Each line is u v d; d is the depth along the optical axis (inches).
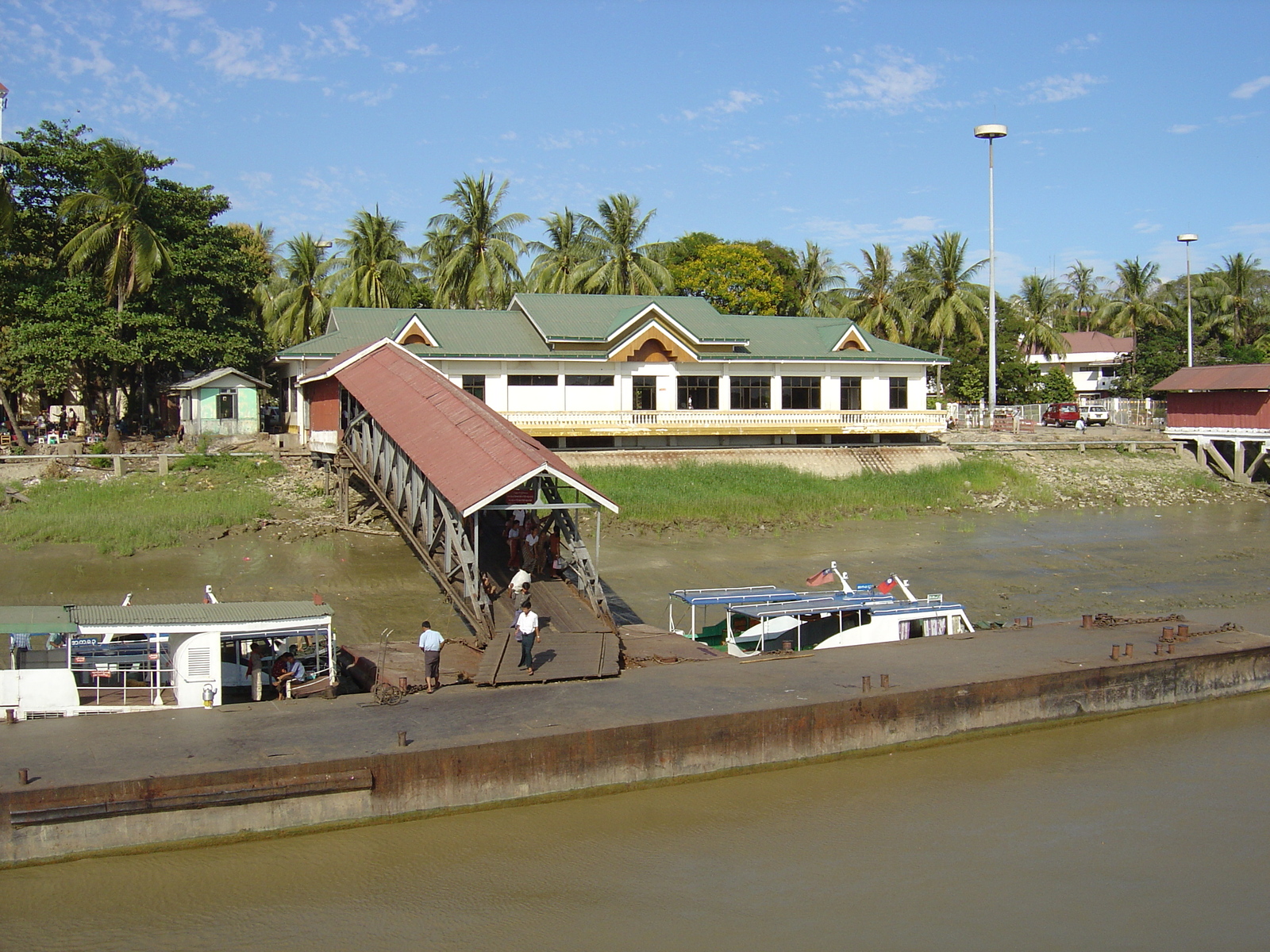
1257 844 644.7
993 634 972.6
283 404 2181.3
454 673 809.5
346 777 603.8
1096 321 4212.6
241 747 629.0
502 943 521.0
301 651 824.3
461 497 864.3
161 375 2110.0
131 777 571.8
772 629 960.3
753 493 1680.6
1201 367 2274.9
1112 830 658.8
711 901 563.2
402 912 545.3
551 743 653.3
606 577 1247.5
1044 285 4303.6
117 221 1731.1
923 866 606.5
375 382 1305.4
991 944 528.1
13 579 1111.6
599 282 2443.4
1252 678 921.5
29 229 1817.2
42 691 695.7
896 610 966.4
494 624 887.7
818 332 2137.1
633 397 1909.4
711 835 634.2
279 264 2837.1
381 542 1320.1
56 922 524.4
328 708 714.8
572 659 807.7
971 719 787.4
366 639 979.3
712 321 2027.6
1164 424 2701.8
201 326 1926.7
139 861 567.8
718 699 739.4
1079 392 3919.8
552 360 1820.9
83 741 637.3
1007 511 1740.9
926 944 526.6
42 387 1916.8
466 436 1010.1
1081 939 534.9
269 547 1277.1
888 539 1499.8
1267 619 1112.8
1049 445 2202.3
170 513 1349.7
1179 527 1672.0
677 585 1224.8
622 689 764.0
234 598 1088.8
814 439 2065.7
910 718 762.2
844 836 639.1
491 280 2375.7
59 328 1705.2
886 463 1974.7
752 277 2871.6
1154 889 587.8
